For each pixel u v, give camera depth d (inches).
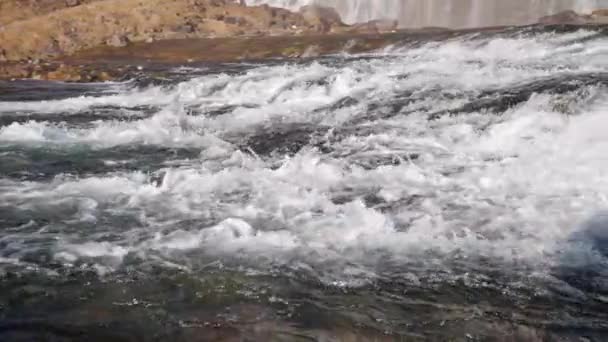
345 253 198.4
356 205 237.9
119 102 549.6
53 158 343.3
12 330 158.2
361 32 1090.1
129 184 283.6
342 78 480.1
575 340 149.7
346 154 314.2
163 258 199.2
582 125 300.4
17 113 494.9
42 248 209.6
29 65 918.4
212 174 293.3
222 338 154.3
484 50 573.9
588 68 420.8
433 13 1158.3
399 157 300.8
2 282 183.8
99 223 233.5
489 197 239.6
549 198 233.1
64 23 1213.1
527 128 313.3
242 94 522.0
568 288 172.1
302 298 171.6
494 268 184.4
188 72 703.1
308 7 1282.0
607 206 221.5
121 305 170.1
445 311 163.5
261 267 190.5
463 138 320.2
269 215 234.2
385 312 163.8
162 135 396.5
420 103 389.4
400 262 190.5
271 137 367.9
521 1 1083.3
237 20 1234.0
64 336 155.6
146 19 1232.8
